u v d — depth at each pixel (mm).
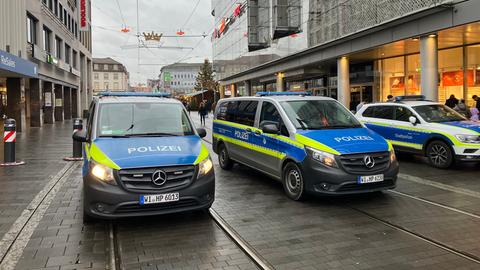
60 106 33875
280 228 5480
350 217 5949
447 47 18234
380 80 22609
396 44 17078
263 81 37500
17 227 5539
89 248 4789
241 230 5398
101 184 5160
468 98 17375
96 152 5559
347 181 6273
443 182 8227
